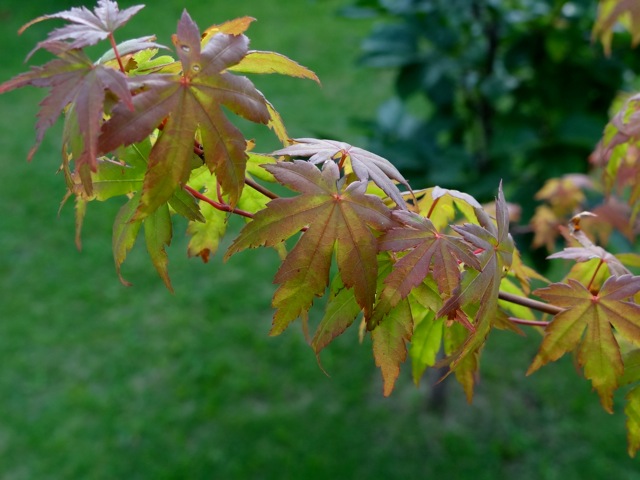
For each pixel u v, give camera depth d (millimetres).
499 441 3402
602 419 3490
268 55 888
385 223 815
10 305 4324
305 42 7680
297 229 810
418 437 3426
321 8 8430
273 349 3990
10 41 7449
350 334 4086
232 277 4578
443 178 2568
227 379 3801
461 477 3230
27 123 6242
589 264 1195
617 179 1527
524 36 2609
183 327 4168
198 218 876
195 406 3637
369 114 6332
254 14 8273
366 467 3285
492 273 840
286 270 805
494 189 2498
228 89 775
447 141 3010
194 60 767
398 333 842
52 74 752
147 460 3348
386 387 862
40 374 3844
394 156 2693
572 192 2160
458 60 2799
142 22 7770
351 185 831
